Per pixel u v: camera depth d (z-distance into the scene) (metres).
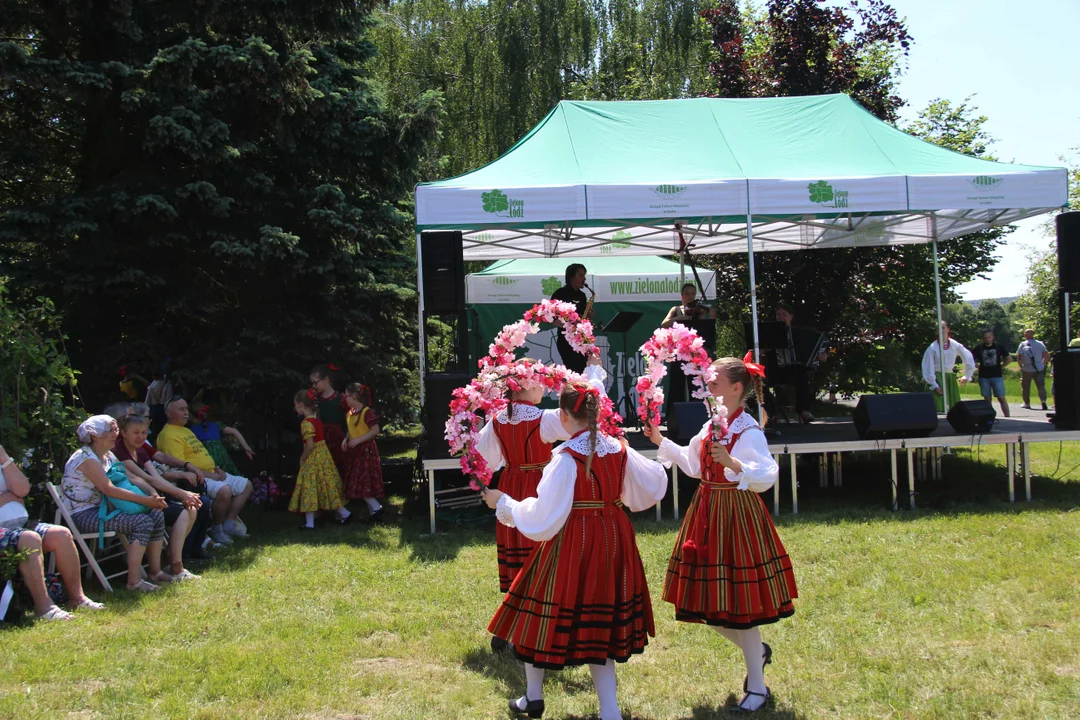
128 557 5.52
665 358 3.78
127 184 8.47
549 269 12.96
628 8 21.83
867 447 7.72
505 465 4.50
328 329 9.95
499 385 3.90
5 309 5.88
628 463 3.43
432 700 3.75
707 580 3.54
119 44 8.65
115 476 5.65
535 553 3.40
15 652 4.22
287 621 4.83
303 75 8.98
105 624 4.77
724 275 15.47
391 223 10.30
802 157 8.65
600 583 3.28
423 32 20.70
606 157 8.59
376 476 8.05
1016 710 3.42
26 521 5.12
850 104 9.65
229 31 9.49
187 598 5.32
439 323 12.68
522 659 3.28
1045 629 4.39
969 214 9.90
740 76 15.43
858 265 14.65
